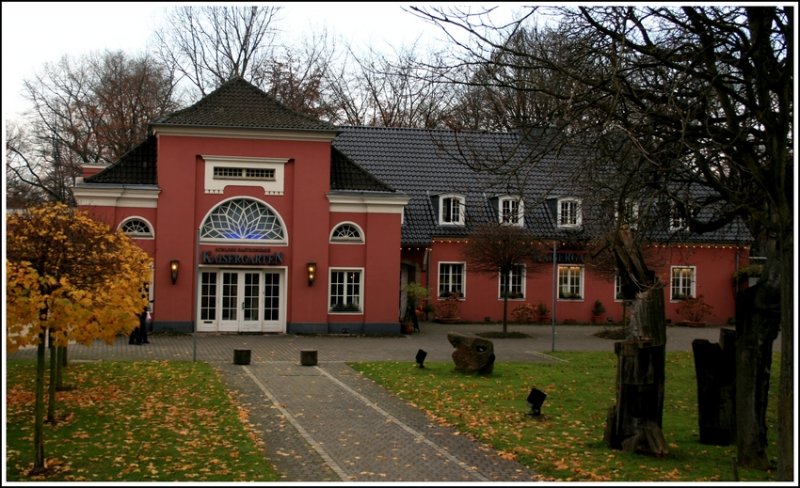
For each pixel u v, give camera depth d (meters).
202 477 11.89
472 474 12.51
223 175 32.72
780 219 11.02
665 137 13.97
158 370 22.41
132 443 14.03
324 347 29.23
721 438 14.59
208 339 30.81
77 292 12.77
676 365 25.23
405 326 34.81
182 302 32.25
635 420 13.87
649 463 13.15
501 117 15.74
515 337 34.12
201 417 16.34
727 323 42.09
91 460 12.85
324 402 18.52
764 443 13.16
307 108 51.88
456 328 37.22
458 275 40.19
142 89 52.72
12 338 12.21
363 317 33.75
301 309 33.22
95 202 31.66
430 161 41.62
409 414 17.34
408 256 39.44
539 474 12.48
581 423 16.42
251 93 34.09
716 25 12.79
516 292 40.66
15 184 51.44
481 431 15.51
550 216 40.41
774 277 12.98
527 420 16.66
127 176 32.47
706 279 42.03
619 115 13.88
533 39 18.34
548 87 14.38
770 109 12.60
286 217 33.22
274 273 33.34
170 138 32.25
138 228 32.19
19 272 12.23
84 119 52.34
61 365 20.41
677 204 15.27
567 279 41.00
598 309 40.81
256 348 28.44
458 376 22.28
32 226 13.41
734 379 14.63
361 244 33.88
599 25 13.44
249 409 17.48
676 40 14.12
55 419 15.87
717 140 13.73
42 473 12.05
